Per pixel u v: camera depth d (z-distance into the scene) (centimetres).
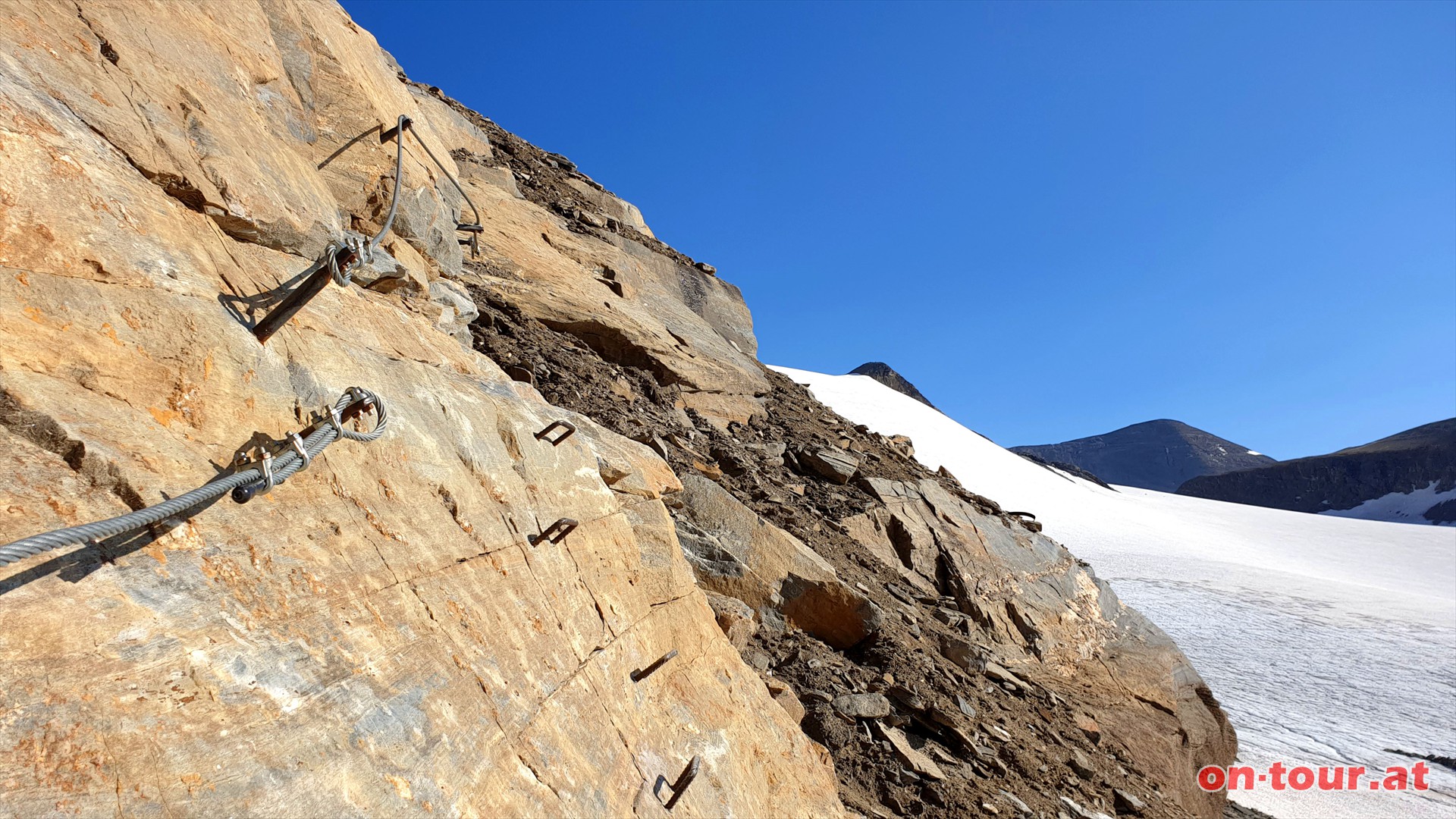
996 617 1196
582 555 397
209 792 166
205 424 231
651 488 548
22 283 202
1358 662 3684
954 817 623
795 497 1170
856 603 823
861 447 1483
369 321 367
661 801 335
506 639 299
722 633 521
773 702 511
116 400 210
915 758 677
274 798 177
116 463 192
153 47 311
